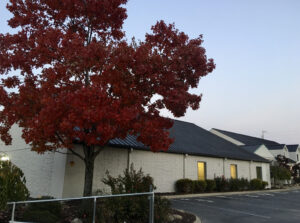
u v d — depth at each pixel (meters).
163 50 9.09
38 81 8.65
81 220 7.78
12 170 7.14
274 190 26.72
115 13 9.66
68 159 12.48
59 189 12.14
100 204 8.51
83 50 7.65
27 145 14.15
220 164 22.92
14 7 9.34
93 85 7.43
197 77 8.94
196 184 19.06
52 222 7.15
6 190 6.66
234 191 22.27
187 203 13.97
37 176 13.21
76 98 7.05
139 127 7.83
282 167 34.62
